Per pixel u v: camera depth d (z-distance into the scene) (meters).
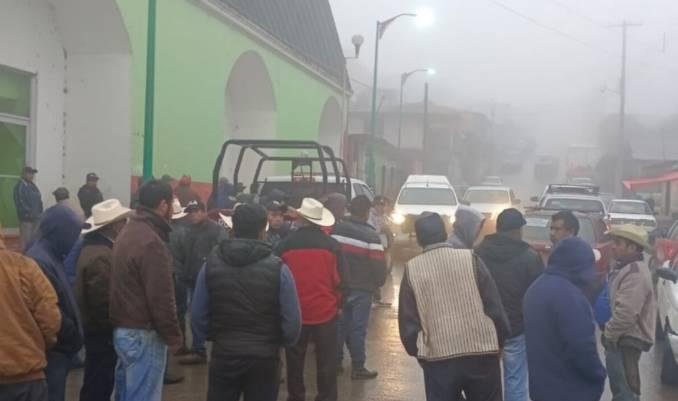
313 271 6.61
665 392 8.16
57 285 4.92
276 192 11.13
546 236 13.36
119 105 15.07
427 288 4.78
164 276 5.16
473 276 4.79
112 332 5.61
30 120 14.34
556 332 4.57
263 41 23.06
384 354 9.43
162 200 5.31
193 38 18.19
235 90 24.64
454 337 4.70
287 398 6.90
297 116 27.56
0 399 4.14
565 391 4.56
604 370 4.62
